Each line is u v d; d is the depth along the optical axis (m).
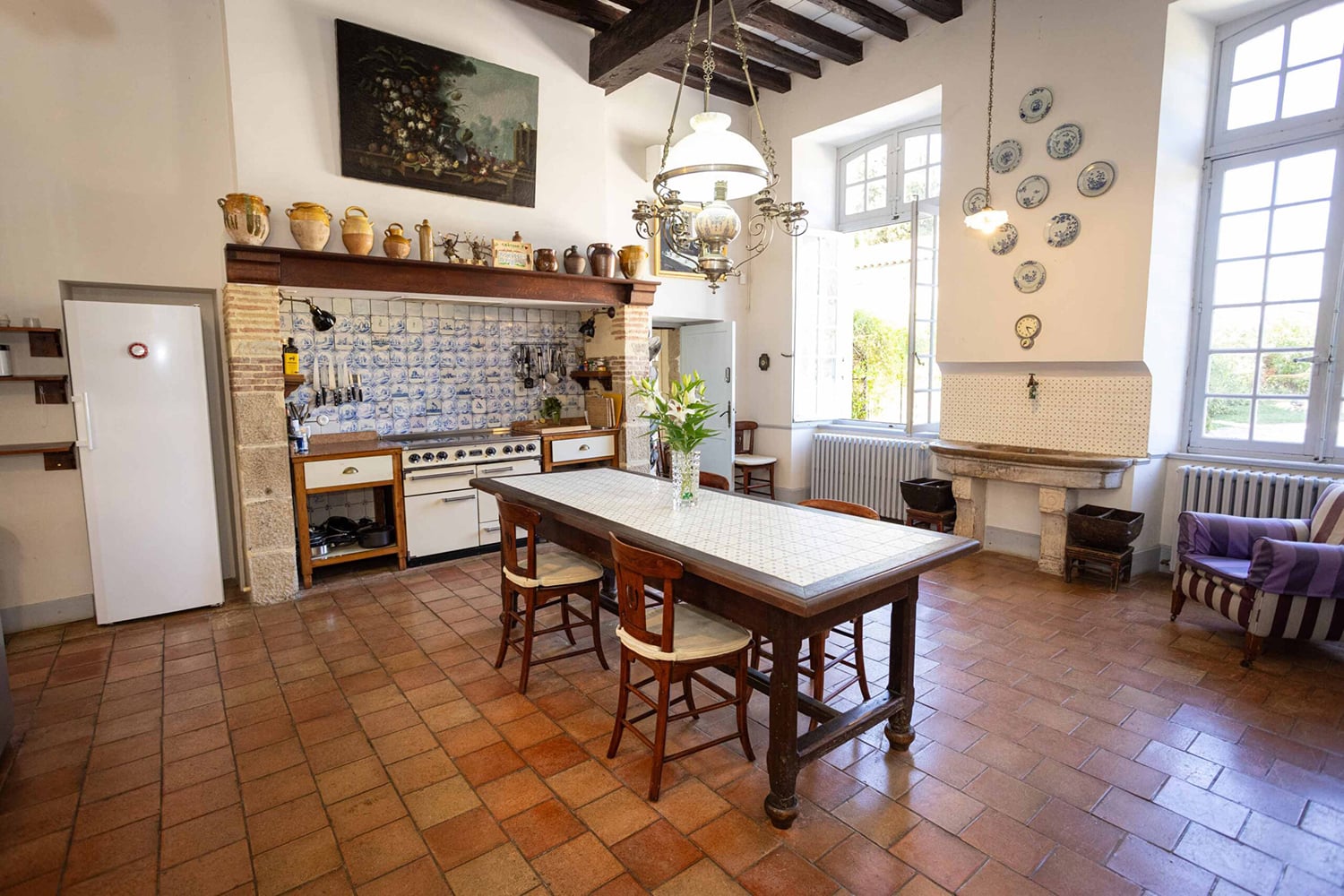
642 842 1.93
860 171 6.12
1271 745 2.39
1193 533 3.43
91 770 2.29
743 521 2.63
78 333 3.34
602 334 5.49
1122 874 1.79
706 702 2.74
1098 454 4.26
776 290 6.24
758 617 2.04
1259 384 4.02
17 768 2.30
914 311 5.23
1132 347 3.96
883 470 5.66
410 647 3.29
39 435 3.55
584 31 4.98
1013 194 4.44
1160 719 2.57
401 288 4.19
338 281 3.96
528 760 2.34
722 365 6.12
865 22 4.81
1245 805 2.07
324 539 4.24
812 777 2.23
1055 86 4.18
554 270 4.75
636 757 2.36
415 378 4.91
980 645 3.25
